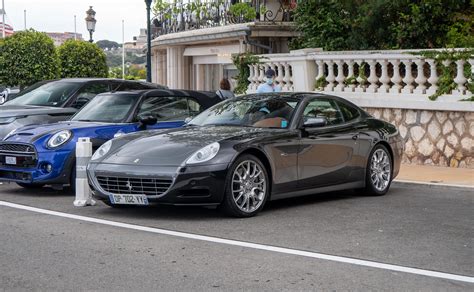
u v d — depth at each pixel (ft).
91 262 21.01
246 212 27.99
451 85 42.68
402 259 21.30
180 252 22.22
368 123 34.12
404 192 35.58
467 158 42.37
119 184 27.99
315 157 30.78
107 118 37.32
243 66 57.21
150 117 36.78
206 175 26.94
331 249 22.58
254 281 18.97
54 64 85.10
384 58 45.98
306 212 29.40
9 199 33.50
